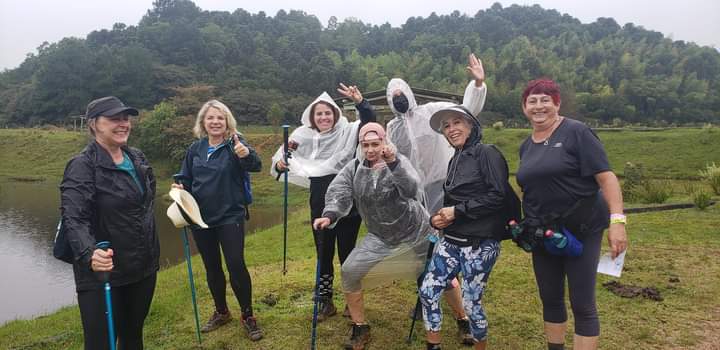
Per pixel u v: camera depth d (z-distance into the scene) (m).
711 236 6.70
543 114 2.71
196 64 77.00
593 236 2.68
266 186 28.28
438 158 3.91
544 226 2.64
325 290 3.99
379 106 5.50
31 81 79.62
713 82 93.25
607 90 75.50
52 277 10.45
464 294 2.96
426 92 5.23
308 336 3.69
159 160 40.47
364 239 3.41
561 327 2.89
